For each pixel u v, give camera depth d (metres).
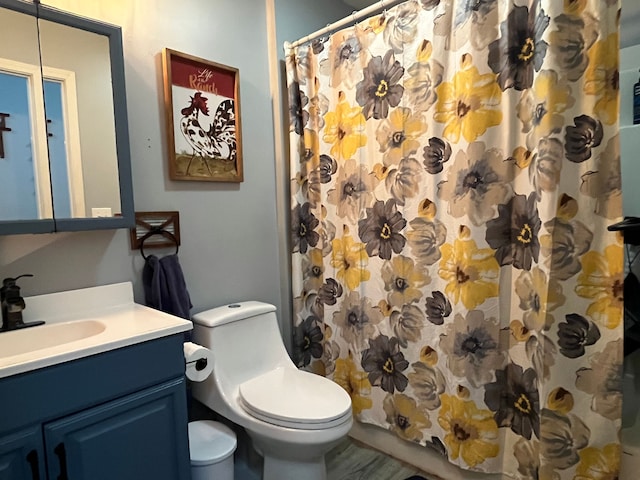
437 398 1.65
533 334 1.40
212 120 1.81
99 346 1.06
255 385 1.67
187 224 1.75
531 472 1.45
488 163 1.44
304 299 2.10
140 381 1.16
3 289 1.23
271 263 2.12
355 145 1.83
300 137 2.04
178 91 1.68
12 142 1.27
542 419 1.37
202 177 1.77
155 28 1.63
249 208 2.00
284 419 1.41
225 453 1.43
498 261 1.46
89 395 1.06
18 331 1.21
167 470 1.24
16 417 0.94
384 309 1.79
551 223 1.30
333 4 2.31
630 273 1.34
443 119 1.55
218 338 1.66
